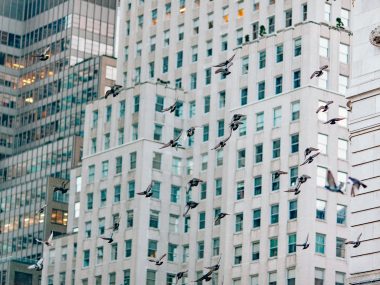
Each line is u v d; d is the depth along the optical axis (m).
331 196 156.50
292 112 160.12
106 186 183.25
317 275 153.25
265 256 158.38
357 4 99.44
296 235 155.00
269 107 163.12
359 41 98.69
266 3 175.00
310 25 161.25
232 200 164.88
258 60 167.00
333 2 167.38
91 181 186.25
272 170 160.38
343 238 155.88
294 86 161.25
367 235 95.38
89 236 184.25
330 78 160.38
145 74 194.00
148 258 174.75
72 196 193.12
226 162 171.38
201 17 186.00
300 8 169.25
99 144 186.50
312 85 159.00
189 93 183.00
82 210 186.50
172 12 192.12
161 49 192.25
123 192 179.62
